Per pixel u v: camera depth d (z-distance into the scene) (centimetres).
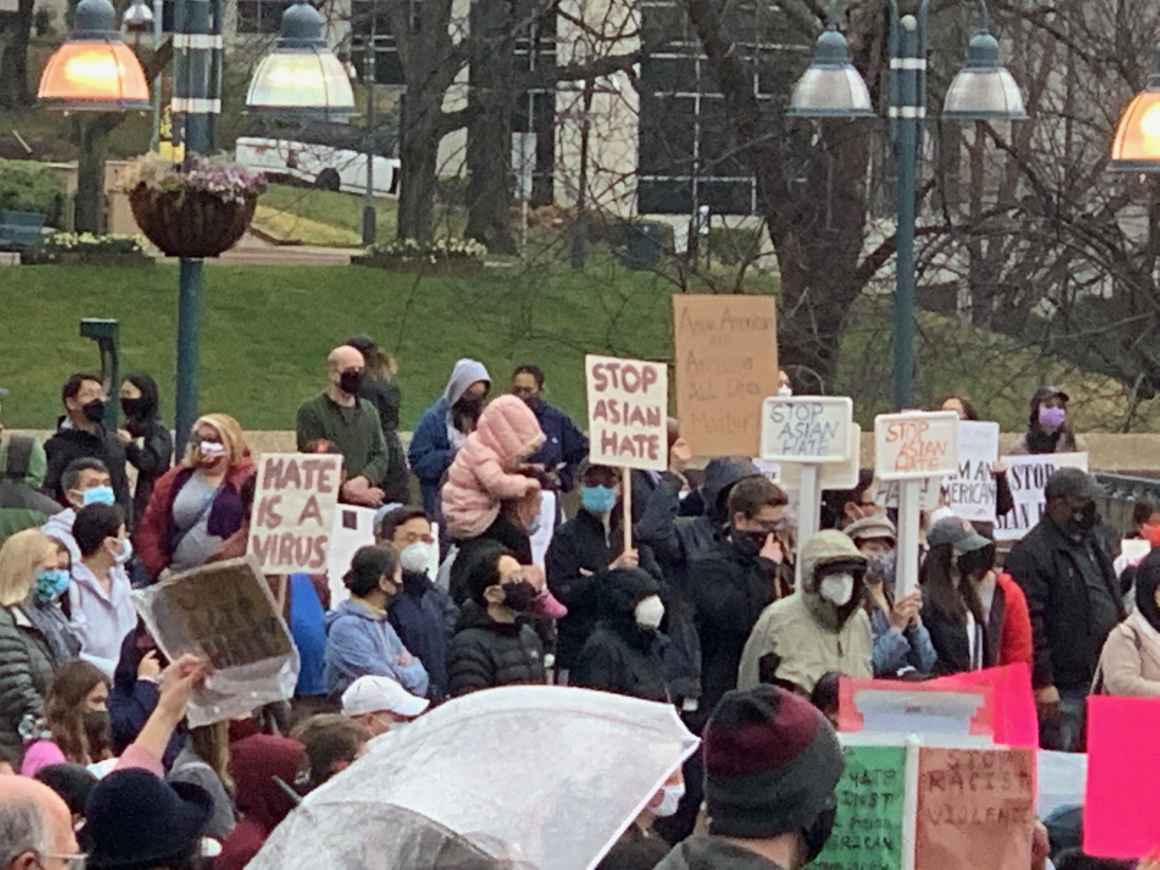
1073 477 1316
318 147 4412
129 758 664
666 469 1335
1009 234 2636
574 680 1078
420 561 1161
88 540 1133
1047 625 1318
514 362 3731
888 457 1212
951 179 2756
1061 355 2752
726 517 1294
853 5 2484
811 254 2527
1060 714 1316
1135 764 695
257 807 716
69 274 4291
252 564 753
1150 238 2698
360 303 4147
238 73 4094
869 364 2658
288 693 760
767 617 1077
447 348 3938
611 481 1281
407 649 1155
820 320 2530
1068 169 2656
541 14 2662
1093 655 1325
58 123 5256
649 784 556
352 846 467
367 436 1658
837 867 690
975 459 1546
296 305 4147
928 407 2619
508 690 582
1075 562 1320
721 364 1484
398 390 1803
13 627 1051
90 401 1597
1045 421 1906
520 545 1343
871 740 689
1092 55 2639
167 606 754
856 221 2536
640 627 1076
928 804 687
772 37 2670
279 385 3944
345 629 1092
